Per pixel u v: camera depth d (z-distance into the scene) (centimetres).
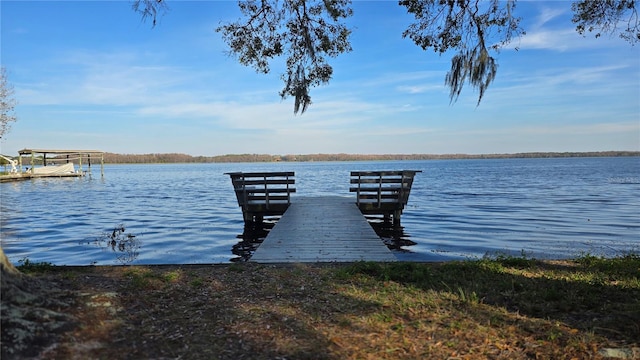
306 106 734
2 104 3173
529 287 452
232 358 295
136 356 291
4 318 288
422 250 966
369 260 655
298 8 668
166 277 477
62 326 306
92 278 462
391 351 310
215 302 405
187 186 3694
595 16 599
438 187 3231
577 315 377
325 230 930
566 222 1423
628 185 3262
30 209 1872
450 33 632
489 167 8994
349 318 371
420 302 411
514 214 1633
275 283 478
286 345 316
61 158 5394
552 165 9831
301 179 4891
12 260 866
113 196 2600
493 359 301
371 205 1335
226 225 1405
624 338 326
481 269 537
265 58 707
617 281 480
